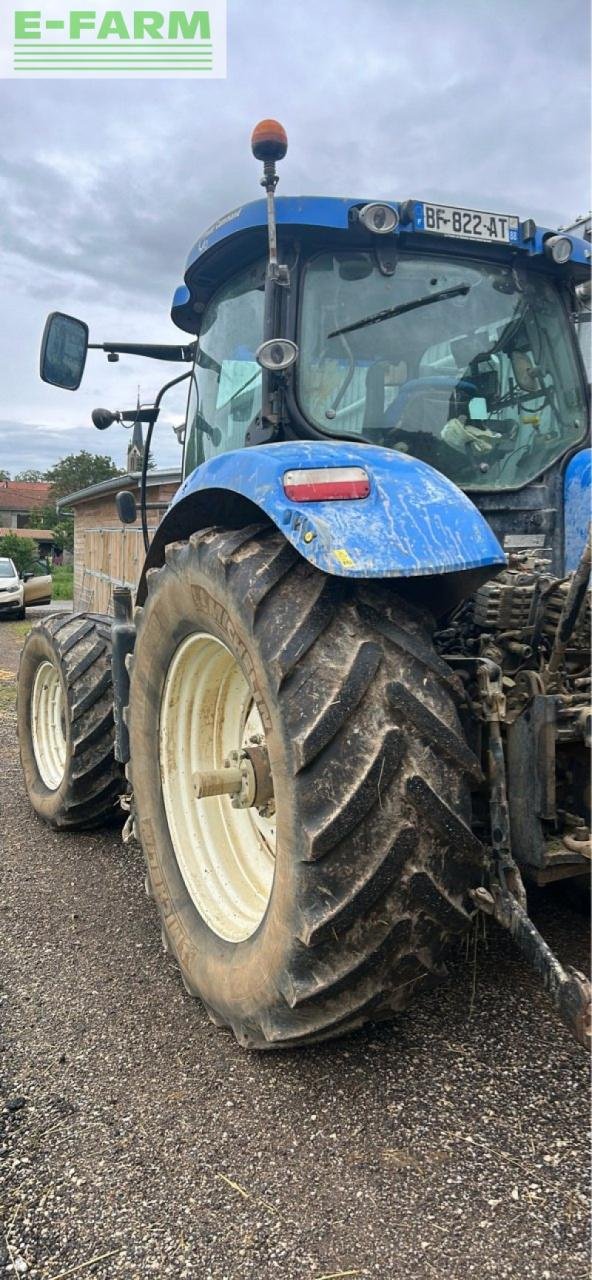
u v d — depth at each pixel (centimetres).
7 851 422
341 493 202
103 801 424
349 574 186
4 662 1224
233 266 322
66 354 392
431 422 287
